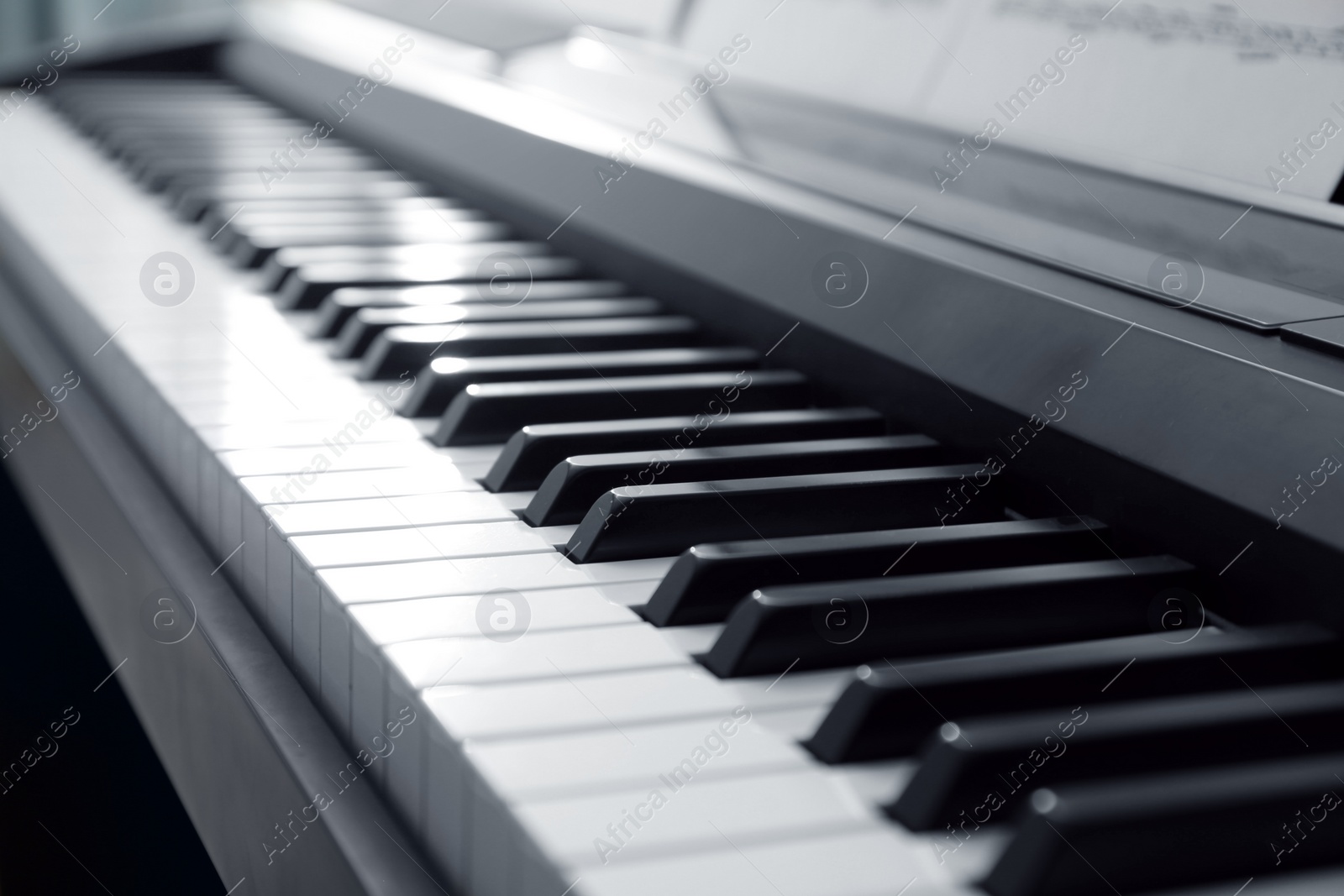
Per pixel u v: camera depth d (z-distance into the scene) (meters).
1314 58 0.71
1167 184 0.73
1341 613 0.61
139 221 0.96
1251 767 0.57
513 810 0.57
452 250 0.89
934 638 0.62
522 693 0.60
